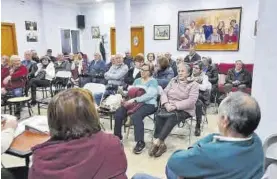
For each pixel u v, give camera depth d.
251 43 6.84
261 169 1.02
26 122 1.75
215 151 0.99
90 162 0.93
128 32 7.01
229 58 7.20
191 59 6.37
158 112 3.03
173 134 3.52
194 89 2.95
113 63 4.84
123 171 1.01
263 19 1.65
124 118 3.13
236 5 6.87
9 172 1.42
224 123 1.02
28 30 7.94
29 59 5.68
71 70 6.17
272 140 1.49
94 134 1.01
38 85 5.29
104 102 3.32
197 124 3.46
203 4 7.34
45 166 0.92
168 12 7.96
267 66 1.67
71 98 1.02
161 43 8.27
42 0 8.19
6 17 7.25
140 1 8.30
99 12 9.36
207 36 7.39
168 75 4.34
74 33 9.65
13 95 4.24
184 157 1.08
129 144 3.17
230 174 0.96
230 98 1.03
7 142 1.40
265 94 1.70
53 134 1.02
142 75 3.28
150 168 2.55
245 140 0.99
